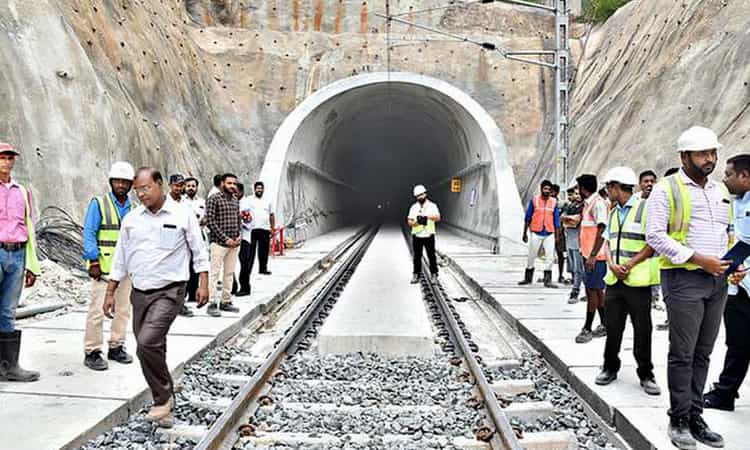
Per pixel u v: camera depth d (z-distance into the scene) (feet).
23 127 42.34
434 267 43.52
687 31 58.49
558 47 50.80
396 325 28.04
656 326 27.20
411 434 15.99
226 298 31.07
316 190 99.66
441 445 15.14
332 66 91.45
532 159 85.81
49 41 47.44
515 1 51.44
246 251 35.99
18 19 45.75
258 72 89.92
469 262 55.93
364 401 18.75
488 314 34.42
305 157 86.89
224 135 83.92
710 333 14.17
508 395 19.90
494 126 74.08
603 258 24.26
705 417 15.87
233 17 100.89
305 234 85.30
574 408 18.37
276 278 43.91
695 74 53.21
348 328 27.30
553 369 22.43
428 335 25.80
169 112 70.69
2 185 18.12
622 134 60.08
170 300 15.75
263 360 23.12
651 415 15.74
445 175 129.18
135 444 14.58
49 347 22.79
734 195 15.81
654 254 16.67
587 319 24.57
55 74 46.52
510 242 64.75
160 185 15.74
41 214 40.60
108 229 20.03
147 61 69.10
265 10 101.71
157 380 15.64
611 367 18.66
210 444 13.74
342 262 58.95
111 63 62.69
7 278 18.30
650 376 17.88
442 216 133.69
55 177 42.80
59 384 18.24
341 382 20.88
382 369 22.97
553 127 85.05
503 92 89.86
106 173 48.24
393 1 103.65
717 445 13.83
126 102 59.11
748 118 43.37
